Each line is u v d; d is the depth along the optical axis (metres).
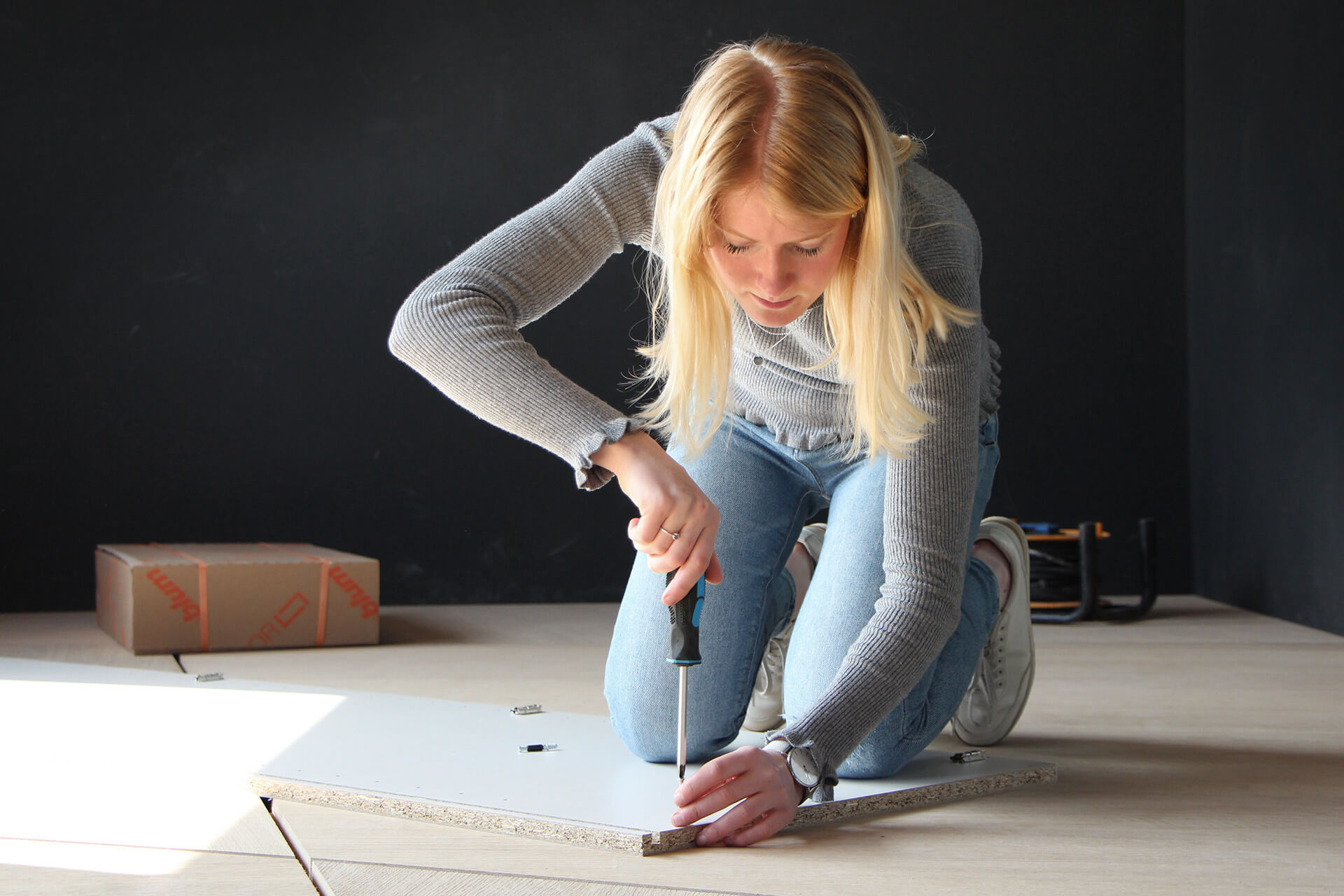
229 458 3.61
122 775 1.41
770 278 1.12
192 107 3.61
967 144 3.83
